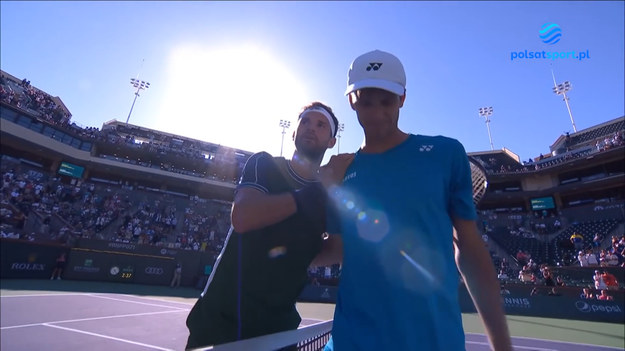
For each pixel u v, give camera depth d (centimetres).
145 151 3222
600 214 2628
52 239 2023
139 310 949
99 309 905
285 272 169
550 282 1524
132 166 3109
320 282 1920
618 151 2775
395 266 113
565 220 2817
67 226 2255
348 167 144
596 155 2898
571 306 1278
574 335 886
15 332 584
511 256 2686
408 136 141
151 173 3166
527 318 1274
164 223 2816
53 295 1072
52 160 2848
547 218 2939
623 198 2880
